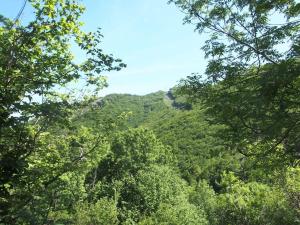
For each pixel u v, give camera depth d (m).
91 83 9.35
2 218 6.67
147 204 42.38
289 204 22.67
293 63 6.79
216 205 28.05
